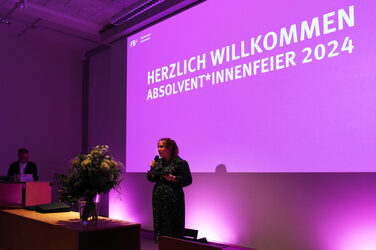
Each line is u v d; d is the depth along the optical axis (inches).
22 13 216.1
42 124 264.8
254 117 140.3
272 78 135.3
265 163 135.1
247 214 140.1
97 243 75.5
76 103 285.3
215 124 155.5
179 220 113.2
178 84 176.6
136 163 199.6
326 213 116.4
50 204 108.7
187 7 179.8
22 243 93.7
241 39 148.6
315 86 121.9
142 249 147.0
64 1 211.0
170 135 177.6
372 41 109.1
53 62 274.8
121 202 208.5
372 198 106.1
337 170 114.3
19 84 255.8
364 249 106.7
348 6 115.3
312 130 121.6
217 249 53.2
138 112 201.6
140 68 204.2
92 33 245.9
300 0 129.0
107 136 257.6
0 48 248.7
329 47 119.2
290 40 130.8
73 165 85.9
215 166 153.9
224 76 153.7
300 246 122.3
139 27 211.2
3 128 245.6
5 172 242.5
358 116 110.5
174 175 115.9
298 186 124.4
